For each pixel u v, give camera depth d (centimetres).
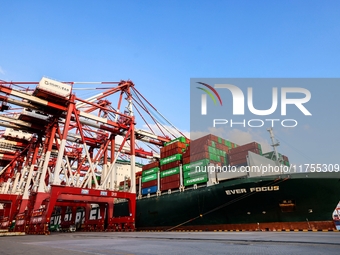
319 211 2741
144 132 5562
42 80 4159
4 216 6366
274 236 1600
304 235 1641
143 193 4759
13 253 1013
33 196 4375
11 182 7288
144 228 4597
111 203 4828
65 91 4350
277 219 2912
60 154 4088
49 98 4328
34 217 4009
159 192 4362
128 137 5525
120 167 7675
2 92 4012
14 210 5500
